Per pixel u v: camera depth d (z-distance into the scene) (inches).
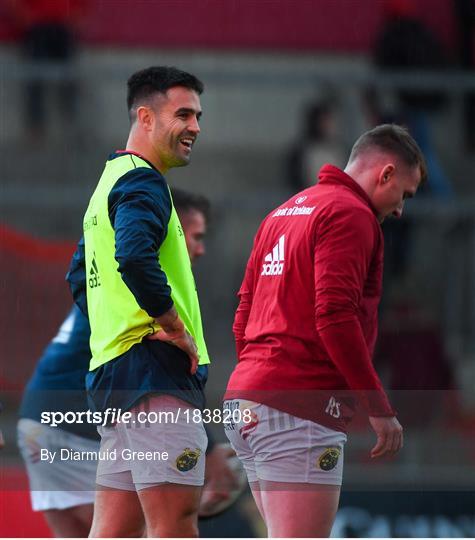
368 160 600.1
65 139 1157.7
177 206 721.0
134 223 535.5
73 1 1380.4
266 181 1195.9
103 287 567.2
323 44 1469.0
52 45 1305.4
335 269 555.5
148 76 584.7
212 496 690.2
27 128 1167.6
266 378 574.9
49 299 1003.3
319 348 573.3
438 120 1208.8
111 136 1165.7
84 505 737.6
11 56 1312.7
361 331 556.4
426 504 904.9
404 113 1130.0
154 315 536.1
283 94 1215.6
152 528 559.8
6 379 983.6
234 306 1048.8
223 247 1051.9
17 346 992.9
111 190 556.4
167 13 1445.6
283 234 590.2
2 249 1006.4
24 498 864.3
